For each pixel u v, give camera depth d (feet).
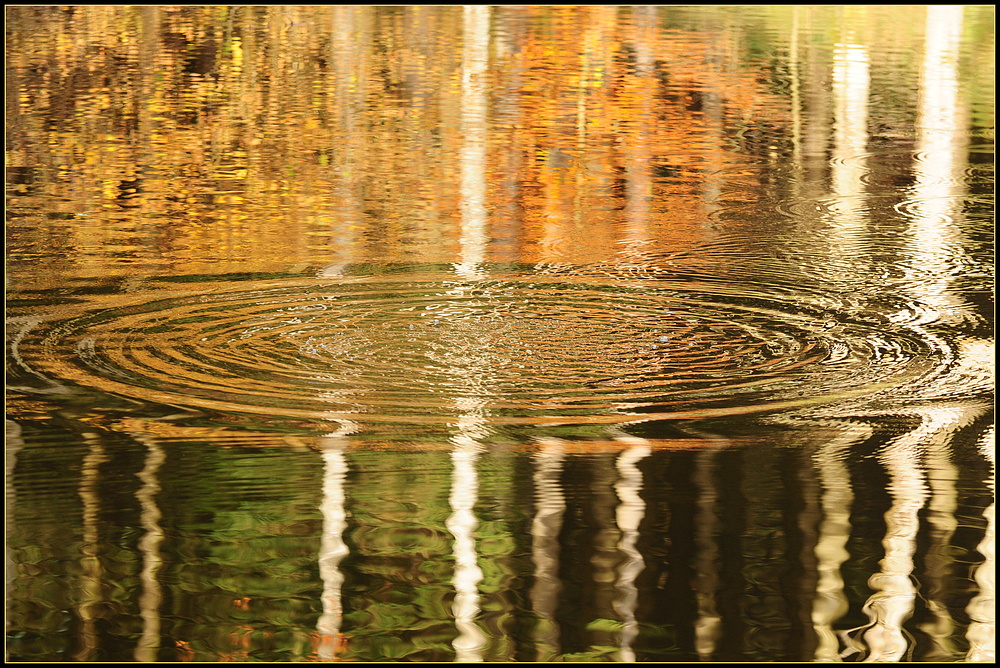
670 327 47.19
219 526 29.78
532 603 26.58
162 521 30.12
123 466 33.22
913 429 36.73
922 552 29.04
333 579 27.50
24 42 117.60
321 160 80.07
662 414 37.76
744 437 35.99
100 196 70.13
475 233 63.31
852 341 45.78
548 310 49.11
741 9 154.30
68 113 91.56
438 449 34.73
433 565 28.09
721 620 26.05
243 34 125.70
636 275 55.31
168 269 54.70
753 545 29.32
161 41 120.57
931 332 47.09
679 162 81.56
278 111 94.12
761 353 44.06
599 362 42.73
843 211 69.67
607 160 81.71
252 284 52.26
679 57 119.03
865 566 28.43
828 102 101.24
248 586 26.99
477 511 30.81
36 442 34.65
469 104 97.91
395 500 31.48
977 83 110.22
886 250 61.00
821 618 26.16
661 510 31.07
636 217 67.62
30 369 40.78
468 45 123.54
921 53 125.08
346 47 120.57
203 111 93.45
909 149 86.22
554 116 94.53
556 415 37.55
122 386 39.14
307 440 35.19
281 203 69.26
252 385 39.50
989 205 71.61
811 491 32.32
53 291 50.70
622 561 28.48
